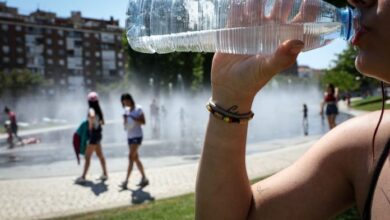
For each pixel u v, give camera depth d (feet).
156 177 29.43
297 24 4.74
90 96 29.17
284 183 4.78
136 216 18.98
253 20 4.74
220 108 4.48
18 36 357.61
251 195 4.82
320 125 74.43
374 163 4.17
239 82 4.36
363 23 3.80
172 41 5.77
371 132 4.33
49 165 41.52
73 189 27.02
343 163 4.50
